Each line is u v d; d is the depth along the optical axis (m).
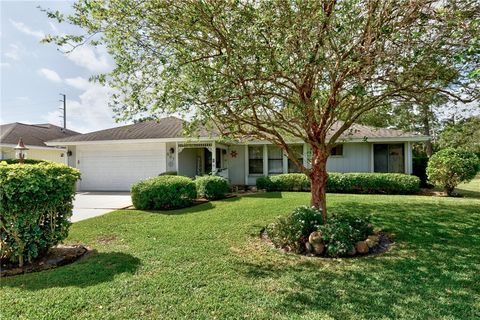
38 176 4.62
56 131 22.80
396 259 4.66
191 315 3.04
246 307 3.18
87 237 6.17
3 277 4.15
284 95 5.35
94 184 15.95
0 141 16.62
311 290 3.59
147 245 5.52
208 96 4.62
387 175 12.54
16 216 4.50
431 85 5.50
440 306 3.16
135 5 4.22
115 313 3.09
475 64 4.40
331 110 5.57
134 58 4.81
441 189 13.26
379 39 4.09
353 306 3.18
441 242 5.44
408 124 7.92
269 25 4.02
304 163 14.92
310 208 5.91
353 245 4.97
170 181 9.45
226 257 4.83
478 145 16.77
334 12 4.06
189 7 4.13
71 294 3.52
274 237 5.52
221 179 11.34
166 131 15.20
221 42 4.49
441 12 3.75
